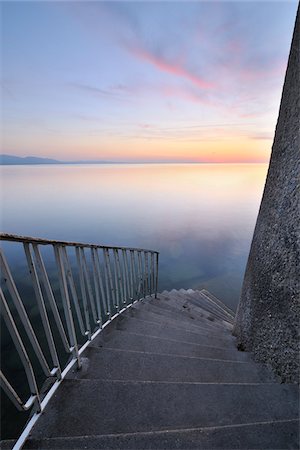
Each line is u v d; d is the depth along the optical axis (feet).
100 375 5.58
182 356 6.24
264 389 4.87
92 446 3.54
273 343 6.19
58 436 3.90
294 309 5.45
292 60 6.49
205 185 353.92
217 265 64.13
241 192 268.82
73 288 6.10
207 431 3.73
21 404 3.68
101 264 40.96
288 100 6.56
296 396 4.72
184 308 14.51
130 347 7.16
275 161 7.25
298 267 5.41
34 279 4.23
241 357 6.97
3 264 3.49
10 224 116.57
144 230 111.55
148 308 12.51
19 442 3.62
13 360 19.72
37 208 161.79
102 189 293.64
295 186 5.81
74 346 5.50
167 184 367.66
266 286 6.89
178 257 72.54
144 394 4.67
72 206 172.65
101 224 121.39
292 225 5.78
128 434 3.70
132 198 221.05
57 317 4.99
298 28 6.20
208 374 5.81
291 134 6.21
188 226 119.34
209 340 8.48
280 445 3.53
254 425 3.80
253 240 8.51
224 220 131.85
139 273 13.28
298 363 5.21
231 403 4.54
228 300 43.60
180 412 4.34
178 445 3.53
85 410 4.31
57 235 100.83
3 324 25.34
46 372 4.45
